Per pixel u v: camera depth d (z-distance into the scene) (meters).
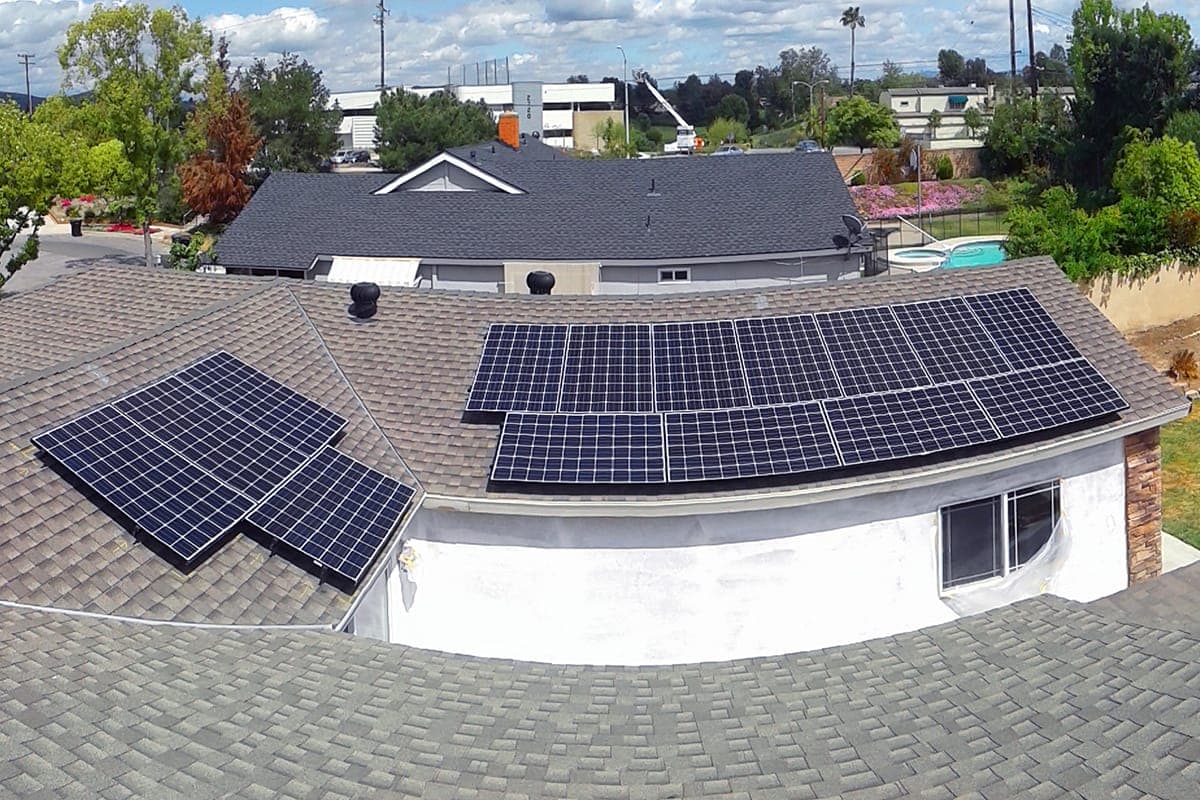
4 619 9.27
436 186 40.91
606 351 15.97
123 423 12.37
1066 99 75.00
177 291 19.38
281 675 9.30
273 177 42.62
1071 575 16.39
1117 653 9.31
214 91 60.56
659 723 8.75
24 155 37.78
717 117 131.88
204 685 8.76
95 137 48.81
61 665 8.54
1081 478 16.27
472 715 8.80
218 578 11.04
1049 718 7.98
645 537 14.08
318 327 17.53
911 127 100.62
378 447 14.69
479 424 15.16
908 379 15.75
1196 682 8.17
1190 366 31.89
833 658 10.32
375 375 16.33
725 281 35.66
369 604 13.43
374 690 9.20
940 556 15.22
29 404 12.25
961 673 9.41
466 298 17.94
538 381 15.50
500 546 14.25
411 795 7.21
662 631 14.36
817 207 37.31
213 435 12.98
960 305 17.44
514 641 14.48
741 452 14.21
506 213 38.28
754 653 14.55
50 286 20.62
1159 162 41.88
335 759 7.67
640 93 150.62
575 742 8.30
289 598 11.23
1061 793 6.72
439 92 84.75
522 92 110.50
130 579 10.52
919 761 7.56
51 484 11.21
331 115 75.62
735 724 8.66
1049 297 18.64
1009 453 15.11
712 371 15.54
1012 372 16.31
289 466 13.06
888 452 14.43
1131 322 35.78
